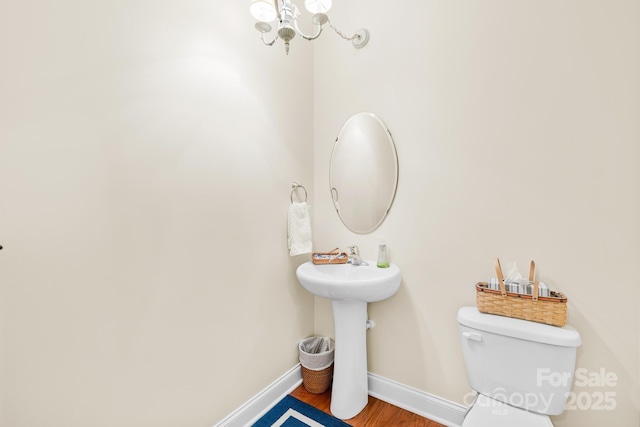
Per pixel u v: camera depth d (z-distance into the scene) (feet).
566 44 4.11
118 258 3.67
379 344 6.01
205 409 4.68
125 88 3.68
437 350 5.33
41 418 3.14
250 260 5.38
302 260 6.57
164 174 4.10
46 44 3.08
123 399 3.75
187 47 4.34
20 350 3.00
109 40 3.53
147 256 3.95
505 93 4.56
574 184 4.12
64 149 3.22
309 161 6.70
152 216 3.99
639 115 3.72
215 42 4.72
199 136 4.52
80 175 3.34
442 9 5.07
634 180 3.76
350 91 6.19
